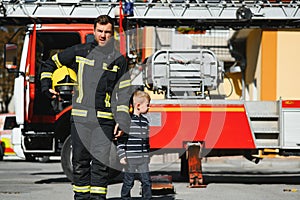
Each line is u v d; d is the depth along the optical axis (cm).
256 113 1562
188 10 1770
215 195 1382
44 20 1723
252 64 2753
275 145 1568
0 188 1520
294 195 1397
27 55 1628
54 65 1033
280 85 2636
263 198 1338
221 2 1781
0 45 4872
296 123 1565
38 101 1609
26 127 1612
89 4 1714
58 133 1573
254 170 2361
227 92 2058
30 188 1519
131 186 1173
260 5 1772
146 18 1758
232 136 1548
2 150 3012
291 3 1773
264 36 2623
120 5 1673
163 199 1305
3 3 1702
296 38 2628
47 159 2922
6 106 5300
